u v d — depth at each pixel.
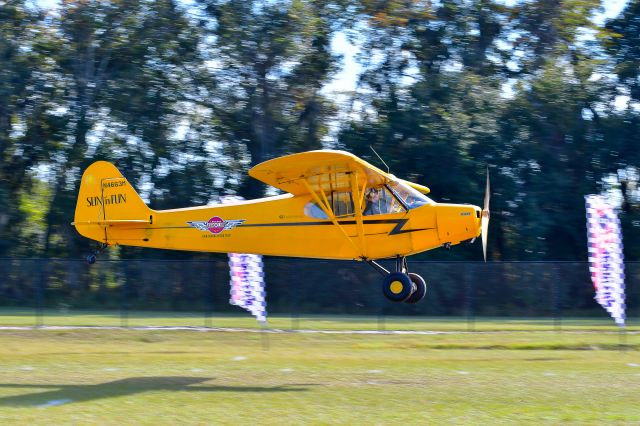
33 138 72.81
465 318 53.38
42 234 74.56
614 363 30.28
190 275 54.94
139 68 71.75
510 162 70.38
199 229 36.72
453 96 71.06
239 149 74.56
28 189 75.75
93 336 38.62
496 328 45.56
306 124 75.31
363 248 33.16
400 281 33.09
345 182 32.69
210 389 23.81
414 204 32.84
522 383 25.02
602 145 70.81
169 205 70.62
